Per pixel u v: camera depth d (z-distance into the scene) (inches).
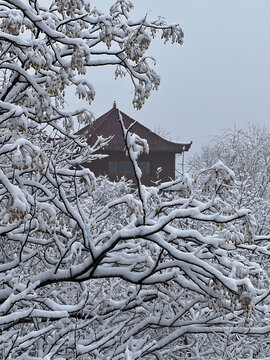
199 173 172.6
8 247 255.0
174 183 182.4
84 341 199.3
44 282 191.5
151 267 188.5
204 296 213.5
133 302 221.8
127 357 170.2
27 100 195.8
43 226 186.9
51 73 168.7
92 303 230.1
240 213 172.2
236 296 174.9
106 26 180.7
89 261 185.6
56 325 193.3
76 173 188.5
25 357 159.6
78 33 186.9
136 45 176.4
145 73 197.2
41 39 158.9
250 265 193.3
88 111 217.2
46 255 208.4
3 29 162.2
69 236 207.9
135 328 219.3
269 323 223.0
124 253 207.2
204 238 180.7
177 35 193.8
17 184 209.2
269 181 707.4
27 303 188.5
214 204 173.8
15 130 169.8
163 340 220.7
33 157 144.0
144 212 175.6
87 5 185.6
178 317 218.8
